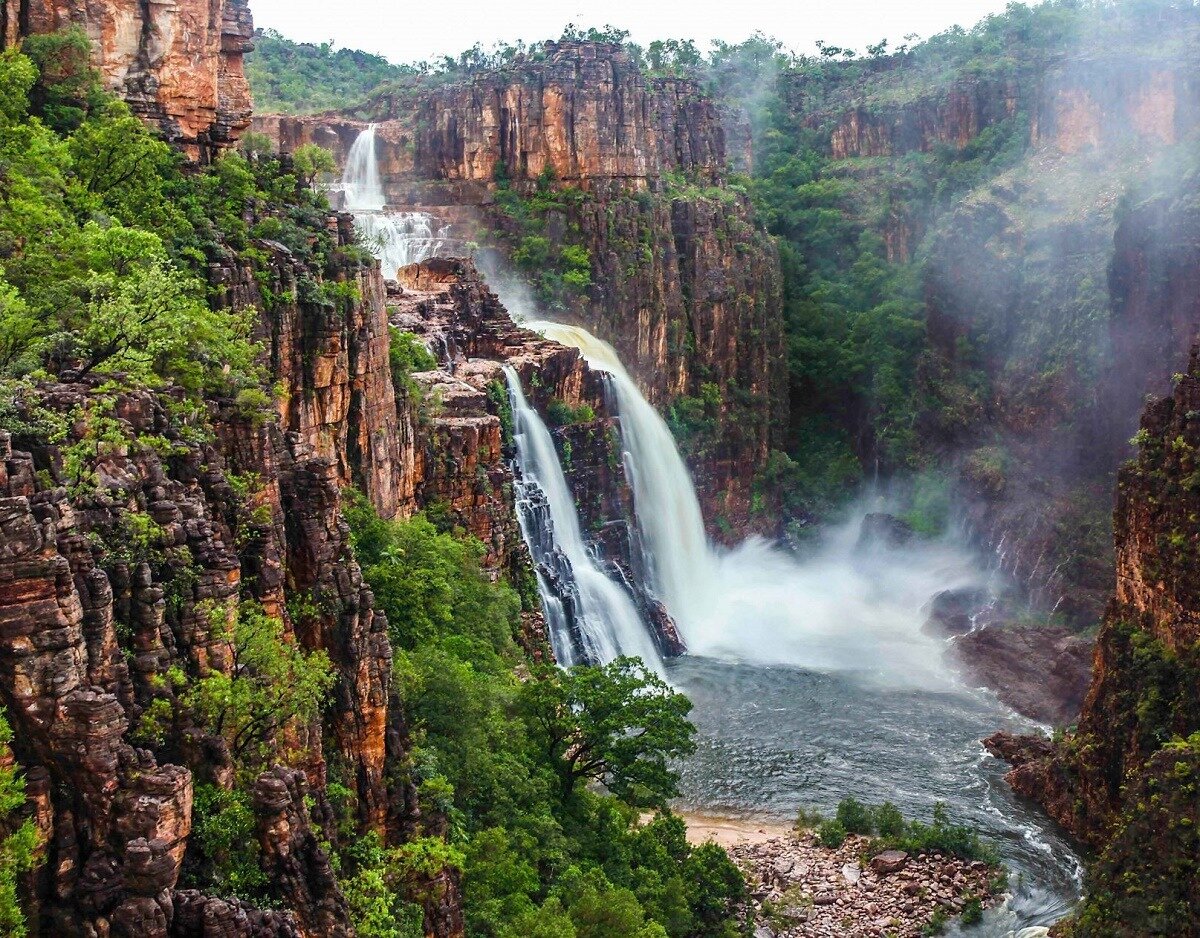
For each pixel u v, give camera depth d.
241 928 26.06
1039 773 71.56
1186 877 49.94
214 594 30.66
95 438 30.00
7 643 24.78
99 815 25.39
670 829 56.44
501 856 43.81
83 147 50.25
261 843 28.98
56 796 25.38
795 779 73.75
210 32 58.69
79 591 26.39
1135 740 61.50
